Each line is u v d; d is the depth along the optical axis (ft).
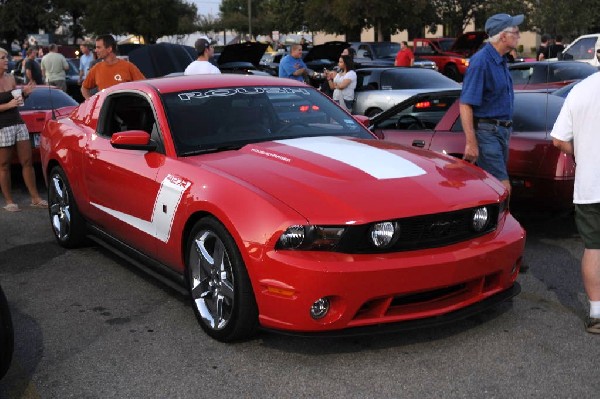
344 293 11.35
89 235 19.33
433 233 12.09
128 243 16.47
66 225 19.71
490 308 14.14
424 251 11.92
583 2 75.87
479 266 12.25
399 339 13.07
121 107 17.38
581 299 15.15
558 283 16.25
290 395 11.09
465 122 16.60
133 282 16.89
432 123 21.91
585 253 13.21
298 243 11.55
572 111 12.98
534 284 16.19
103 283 16.85
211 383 11.55
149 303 15.42
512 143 19.13
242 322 12.43
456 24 117.80
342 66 40.52
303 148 14.38
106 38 27.09
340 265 11.33
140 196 15.16
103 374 11.97
